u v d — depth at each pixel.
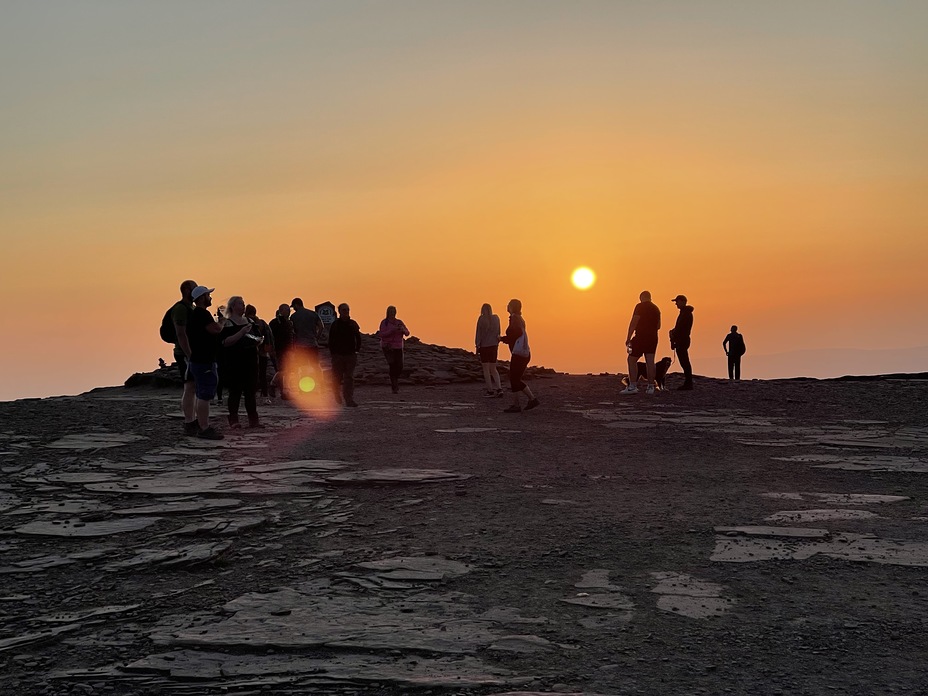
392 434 13.59
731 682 4.25
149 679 4.50
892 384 21.28
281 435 13.42
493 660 4.58
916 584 5.74
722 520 7.64
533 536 7.17
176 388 23.62
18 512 8.34
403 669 4.48
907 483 9.48
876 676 4.29
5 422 13.98
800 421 15.53
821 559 6.35
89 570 6.58
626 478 9.88
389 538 7.25
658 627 5.02
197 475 10.04
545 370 26.73
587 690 4.17
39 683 4.52
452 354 29.53
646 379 21.02
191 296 13.02
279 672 4.50
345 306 18.12
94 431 13.36
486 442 12.73
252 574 6.37
